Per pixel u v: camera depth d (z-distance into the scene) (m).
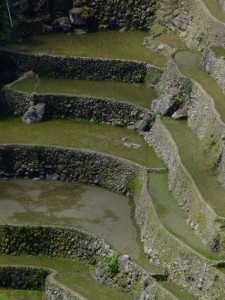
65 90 90.06
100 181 83.12
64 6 98.19
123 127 87.88
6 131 86.69
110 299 71.44
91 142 85.25
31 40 95.88
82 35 97.62
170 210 75.88
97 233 76.50
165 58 93.25
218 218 71.06
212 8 93.00
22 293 74.38
